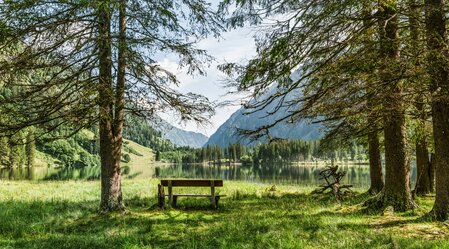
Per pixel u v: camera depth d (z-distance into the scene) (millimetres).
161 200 11484
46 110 9492
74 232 8070
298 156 138250
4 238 7457
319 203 12594
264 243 6379
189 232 7840
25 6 8828
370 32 6512
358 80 6566
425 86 7039
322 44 6941
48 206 11508
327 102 7184
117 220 9234
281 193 17219
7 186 19875
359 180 38281
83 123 9492
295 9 6914
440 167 7938
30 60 9250
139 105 10555
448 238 6348
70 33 9734
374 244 6020
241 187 21438
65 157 135000
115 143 10609
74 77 9812
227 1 7875
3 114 9227
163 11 9977
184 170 94125
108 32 9875
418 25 6953
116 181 10531
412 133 12617
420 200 12203
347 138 13773
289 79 7262
